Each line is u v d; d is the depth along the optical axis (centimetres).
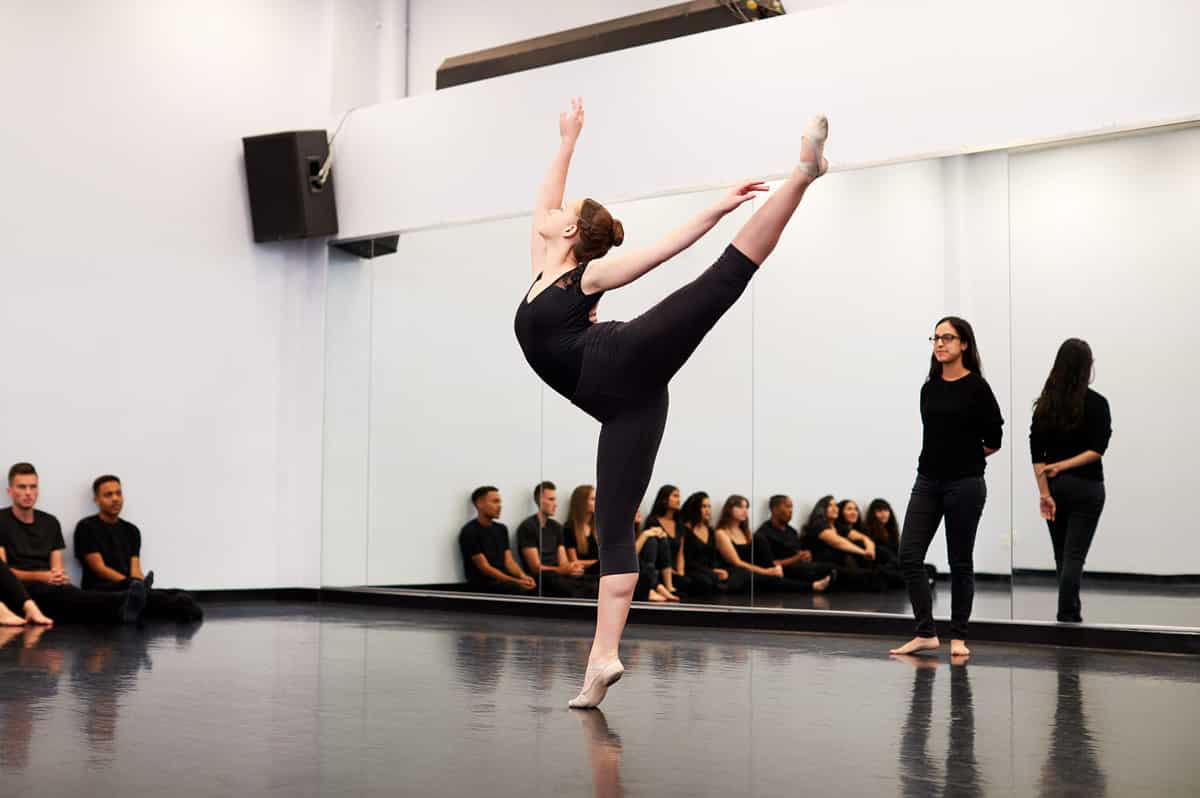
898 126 559
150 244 713
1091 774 232
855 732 280
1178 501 485
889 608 542
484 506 671
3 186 659
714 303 284
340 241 747
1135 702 332
